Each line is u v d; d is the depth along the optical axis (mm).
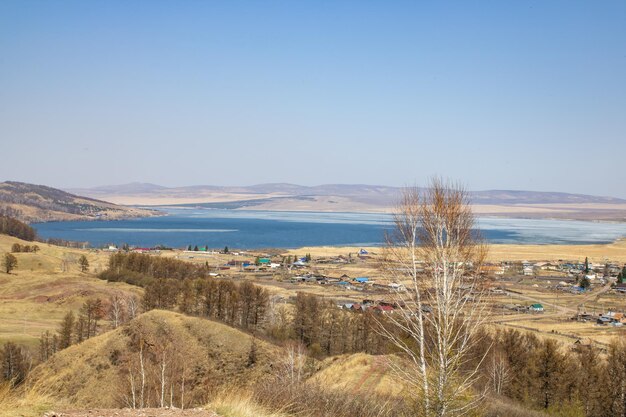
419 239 18219
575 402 46031
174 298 89375
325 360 47969
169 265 126375
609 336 90625
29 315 88250
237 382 45500
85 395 41406
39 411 10367
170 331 51906
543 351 51219
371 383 31875
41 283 110625
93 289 102688
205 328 53719
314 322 75312
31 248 162750
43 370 47438
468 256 17984
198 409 12188
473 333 18062
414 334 18406
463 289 18031
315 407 16266
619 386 48500
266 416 13188
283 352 53312
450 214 18000
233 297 83188
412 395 18797
